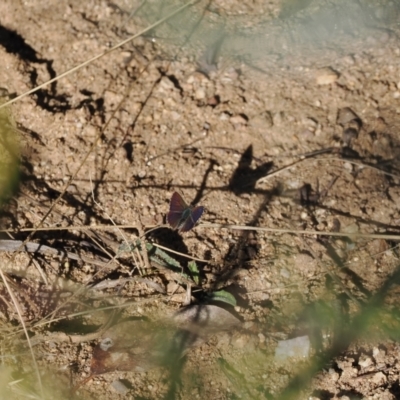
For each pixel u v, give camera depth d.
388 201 0.97
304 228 0.96
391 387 0.88
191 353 0.90
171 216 0.88
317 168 0.99
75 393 0.88
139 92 1.03
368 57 1.04
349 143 1.00
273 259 0.95
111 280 0.93
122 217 0.97
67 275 0.94
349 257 0.95
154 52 1.06
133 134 1.01
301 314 0.92
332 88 1.03
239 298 0.93
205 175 0.99
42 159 1.00
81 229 0.96
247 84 1.03
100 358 0.89
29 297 0.92
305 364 0.89
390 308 0.92
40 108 1.01
